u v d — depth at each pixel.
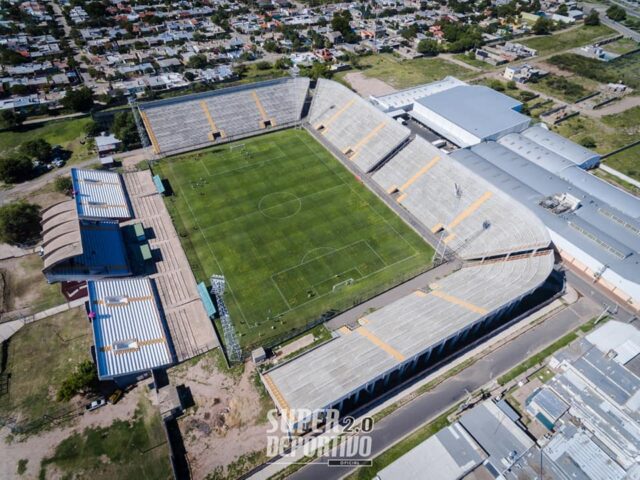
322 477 56.84
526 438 59.81
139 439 60.34
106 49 181.00
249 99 136.25
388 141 117.06
